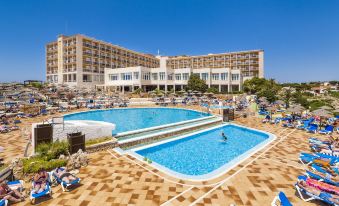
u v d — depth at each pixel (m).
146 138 14.57
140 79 56.81
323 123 19.36
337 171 8.48
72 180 7.43
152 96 47.28
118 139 14.08
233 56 82.31
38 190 6.68
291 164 9.90
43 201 6.61
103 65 69.94
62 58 65.38
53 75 70.00
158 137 15.47
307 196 7.00
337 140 12.88
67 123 13.24
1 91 30.41
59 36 66.00
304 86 84.38
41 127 10.70
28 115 22.97
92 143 11.84
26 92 31.45
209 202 6.66
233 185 7.80
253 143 15.48
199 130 18.81
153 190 7.36
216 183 7.96
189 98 42.44
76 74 61.28
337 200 6.25
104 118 25.39
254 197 6.98
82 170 9.01
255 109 29.11
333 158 9.73
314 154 10.62
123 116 27.03
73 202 6.57
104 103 34.69
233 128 20.22
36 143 10.57
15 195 6.66
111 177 8.34
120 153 11.27
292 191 7.39
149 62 91.94
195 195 7.07
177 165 11.52
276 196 6.88
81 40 62.09
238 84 62.97
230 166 9.66
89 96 42.22
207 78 61.69
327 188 6.88
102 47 69.75
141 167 9.40
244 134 17.97
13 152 11.09
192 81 53.72
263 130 17.84
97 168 9.23
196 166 11.40
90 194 7.05
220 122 22.27
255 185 7.81
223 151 13.80
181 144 15.22
